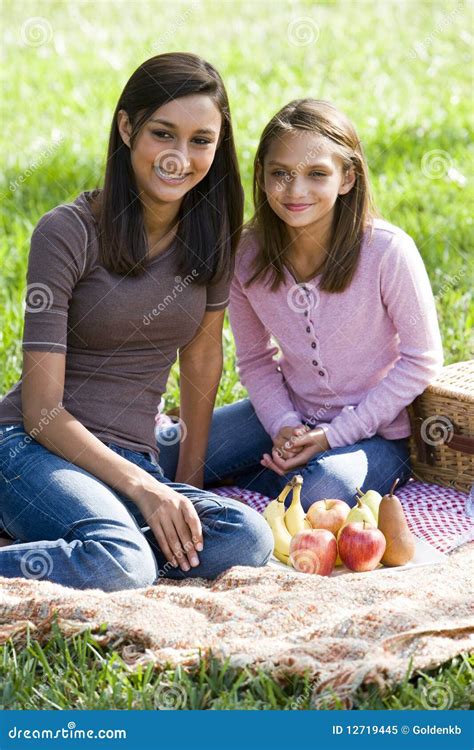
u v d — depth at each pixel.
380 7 12.38
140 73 2.95
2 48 10.70
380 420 3.46
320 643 2.43
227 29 11.45
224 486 3.76
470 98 8.90
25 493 2.88
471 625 2.51
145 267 3.05
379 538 2.98
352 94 9.00
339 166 3.30
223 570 2.94
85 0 12.91
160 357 3.15
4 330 4.81
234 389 4.39
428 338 3.43
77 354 3.08
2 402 3.11
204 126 2.95
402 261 3.38
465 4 12.03
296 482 3.18
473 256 5.75
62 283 2.94
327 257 3.41
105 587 2.75
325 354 3.51
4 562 2.73
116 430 3.09
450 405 3.48
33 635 2.54
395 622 2.53
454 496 3.51
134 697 2.37
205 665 2.43
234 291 3.61
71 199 6.78
